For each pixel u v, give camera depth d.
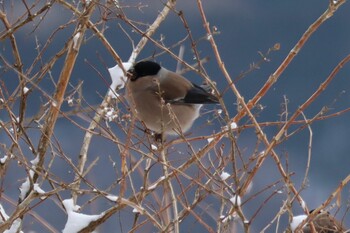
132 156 9.78
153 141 10.33
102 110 10.00
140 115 12.60
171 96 12.55
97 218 9.62
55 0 9.98
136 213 9.58
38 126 10.39
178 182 9.38
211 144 9.88
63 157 9.34
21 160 9.52
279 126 9.79
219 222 9.33
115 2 10.07
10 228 9.88
